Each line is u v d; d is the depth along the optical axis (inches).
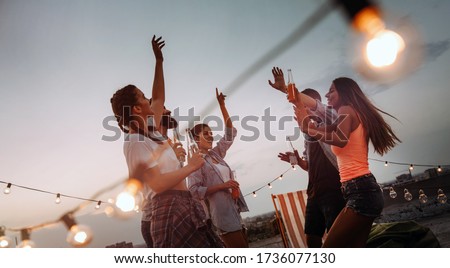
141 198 82.2
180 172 72.1
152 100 101.6
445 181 238.8
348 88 91.4
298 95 97.6
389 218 229.3
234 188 117.6
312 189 120.9
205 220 78.0
